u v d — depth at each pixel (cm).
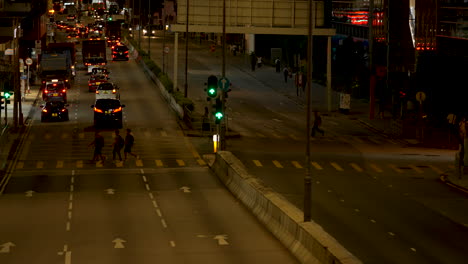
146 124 9106
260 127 9162
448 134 8494
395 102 9944
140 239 3897
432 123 9469
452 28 11800
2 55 13138
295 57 15750
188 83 13638
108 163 6656
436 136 8588
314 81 14338
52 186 5578
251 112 10544
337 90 13288
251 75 15262
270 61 17750
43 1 17312
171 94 10825
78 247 3719
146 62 15475
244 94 12519
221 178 5791
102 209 4722
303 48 16825
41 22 16438
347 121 9906
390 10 10888
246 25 10550
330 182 5831
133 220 4388
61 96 11081
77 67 16088
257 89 13200
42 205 4859
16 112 8588
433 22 12494
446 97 9806
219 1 10638
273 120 9825
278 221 3988
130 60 18038
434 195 5384
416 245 3856
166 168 6419
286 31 10531
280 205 4062
